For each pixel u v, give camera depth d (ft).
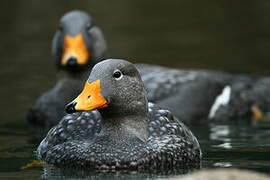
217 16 72.49
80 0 76.07
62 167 35.29
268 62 59.77
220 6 75.41
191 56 60.95
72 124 37.19
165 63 58.75
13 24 68.85
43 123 47.03
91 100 34.42
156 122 36.99
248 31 67.92
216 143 41.57
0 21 69.46
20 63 59.31
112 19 71.00
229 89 50.85
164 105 47.37
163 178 33.50
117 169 34.22
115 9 73.97
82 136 36.40
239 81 52.34
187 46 63.93
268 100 51.96
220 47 63.46
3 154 38.75
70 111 34.09
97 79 34.88
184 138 36.99
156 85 48.14
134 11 73.82
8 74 56.44
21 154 38.68
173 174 34.35
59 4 74.69
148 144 35.12
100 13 72.38
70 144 35.70
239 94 50.96
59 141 36.88
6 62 59.47
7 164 36.40
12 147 40.63
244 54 61.82
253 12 73.15
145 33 66.90
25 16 71.10
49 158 36.19
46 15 71.10
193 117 48.14
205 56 61.16
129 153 34.45
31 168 35.47
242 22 70.38
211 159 37.58
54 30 66.80
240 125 47.75
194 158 36.55
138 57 60.18
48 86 53.57
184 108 47.96
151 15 72.95
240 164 36.40
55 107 47.26
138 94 35.60
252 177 26.73
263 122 48.70
